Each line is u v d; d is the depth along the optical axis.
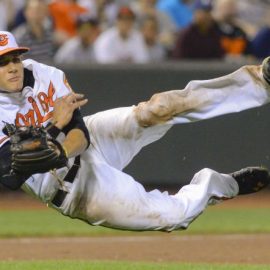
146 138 24.02
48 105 22.59
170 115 23.42
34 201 48.06
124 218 22.84
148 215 22.81
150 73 45.88
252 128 45.88
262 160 45.97
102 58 50.00
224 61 49.16
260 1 63.47
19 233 37.47
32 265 27.38
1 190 49.34
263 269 26.75
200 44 50.25
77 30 52.41
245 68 23.19
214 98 23.34
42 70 22.84
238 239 35.97
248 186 24.30
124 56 50.12
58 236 37.16
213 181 23.67
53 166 20.91
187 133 45.69
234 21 54.66
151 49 51.66
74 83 45.88
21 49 21.72
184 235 37.31
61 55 50.44
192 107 23.38
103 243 35.22
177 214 22.97
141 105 23.53
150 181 46.00
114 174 22.97
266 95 23.36
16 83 21.86
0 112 21.98
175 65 45.94
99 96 45.88
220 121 45.69
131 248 33.72
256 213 43.94
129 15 50.09
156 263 28.36
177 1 57.88
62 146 21.09
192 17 55.78
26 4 50.25
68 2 54.12
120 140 23.70
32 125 21.58
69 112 21.75
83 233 37.75
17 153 20.33
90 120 23.66
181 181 45.88
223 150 45.81
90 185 22.86
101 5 57.31
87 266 27.02
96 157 23.17
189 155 45.75
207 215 43.16
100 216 22.97
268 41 52.34
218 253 32.16
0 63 21.77
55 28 53.41
